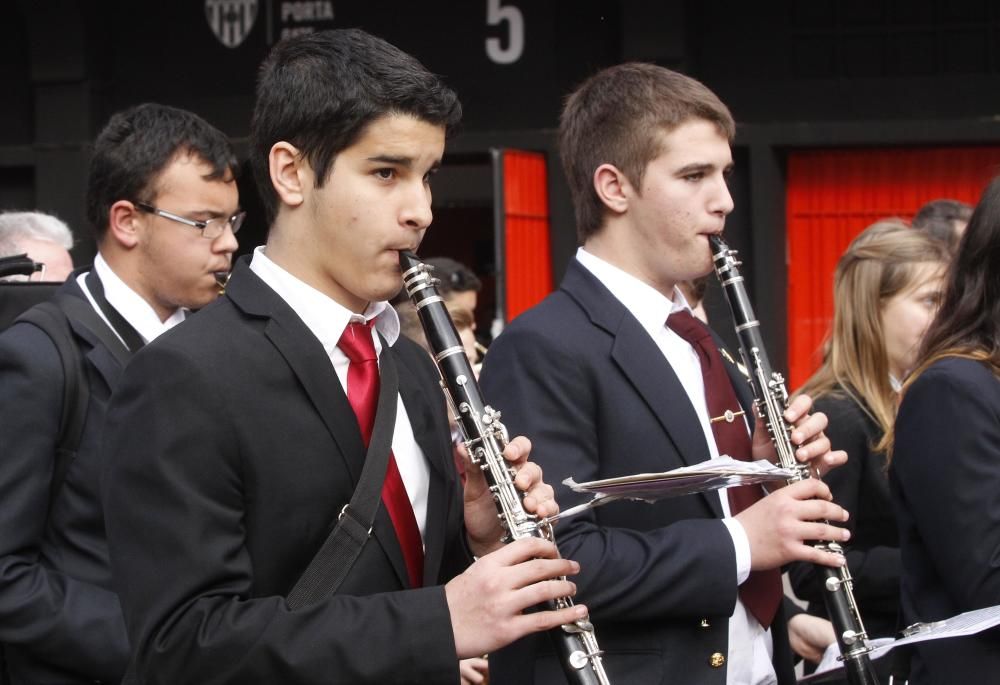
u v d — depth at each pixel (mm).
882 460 4418
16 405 3615
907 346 4609
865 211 10117
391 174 2754
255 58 10164
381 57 2756
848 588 3305
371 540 2742
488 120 10000
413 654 2537
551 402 3406
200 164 4051
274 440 2658
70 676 3576
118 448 2625
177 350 2627
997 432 3205
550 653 3373
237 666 2500
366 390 2814
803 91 9711
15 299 4125
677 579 3225
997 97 9484
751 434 3697
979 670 3195
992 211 3398
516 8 9914
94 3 10125
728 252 3561
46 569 3592
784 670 3639
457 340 2840
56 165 10195
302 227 2793
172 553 2545
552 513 2830
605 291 3555
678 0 9422
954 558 3193
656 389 3434
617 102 3582
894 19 9609
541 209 9906
